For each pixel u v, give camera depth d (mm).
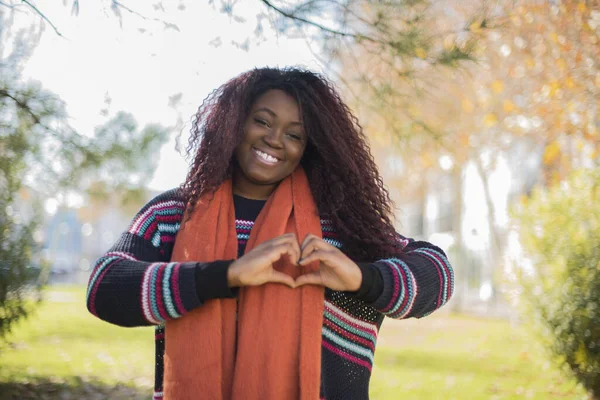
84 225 30781
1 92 4473
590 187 5695
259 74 1996
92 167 4449
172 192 2006
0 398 5617
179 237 1883
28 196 5805
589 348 5352
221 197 1933
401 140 5047
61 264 28688
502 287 6289
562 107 6285
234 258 1864
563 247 5566
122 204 4672
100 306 1730
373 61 4648
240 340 1781
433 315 15875
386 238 1954
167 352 1774
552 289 5586
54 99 4555
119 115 4445
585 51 5766
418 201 19922
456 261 17516
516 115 7383
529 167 12828
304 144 1975
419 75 4480
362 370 1900
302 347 1771
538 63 5957
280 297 1796
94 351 8219
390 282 1768
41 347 8266
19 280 5965
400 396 6102
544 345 5734
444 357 8648
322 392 1827
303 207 1959
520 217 6012
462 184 17000
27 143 4609
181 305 1678
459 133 5750
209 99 2059
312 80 2039
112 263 1771
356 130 2068
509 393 6145
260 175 1934
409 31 4223
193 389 1722
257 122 1938
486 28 4371
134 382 6582
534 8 5453
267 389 1740
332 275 1778
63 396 5832
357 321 1908
